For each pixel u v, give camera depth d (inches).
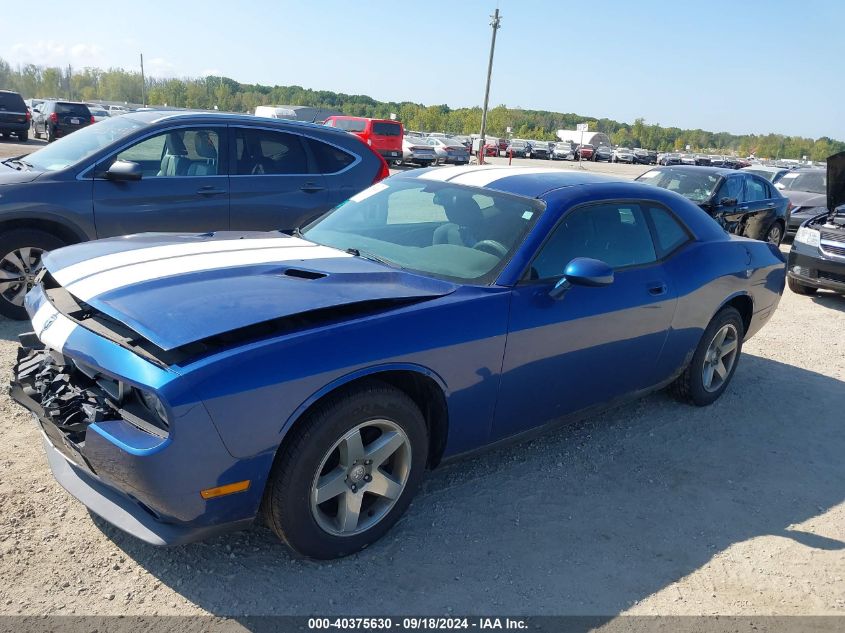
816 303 341.1
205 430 89.0
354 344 102.1
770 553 123.6
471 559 113.7
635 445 162.4
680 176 421.4
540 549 118.0
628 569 115.0
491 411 126.0
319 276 116.7
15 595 96.7
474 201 145.6
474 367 118.0
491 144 2062.0
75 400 100.4
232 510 95.7
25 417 149.1
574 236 138.9
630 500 137.3
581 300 135.3
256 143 248.4
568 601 105.5
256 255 127.5
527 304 125.5
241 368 91.5
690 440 167.8
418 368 109.3
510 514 128.1
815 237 337.4
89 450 94.7
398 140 1163.3
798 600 111.1
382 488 111.9
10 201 201.9
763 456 163.2
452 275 128.0
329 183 262.2
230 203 240.2
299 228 161.6
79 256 124.5
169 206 228.8
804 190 549.6
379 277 120.4
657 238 160.6
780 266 200.5
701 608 106.8
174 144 232.7
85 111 1095.0
